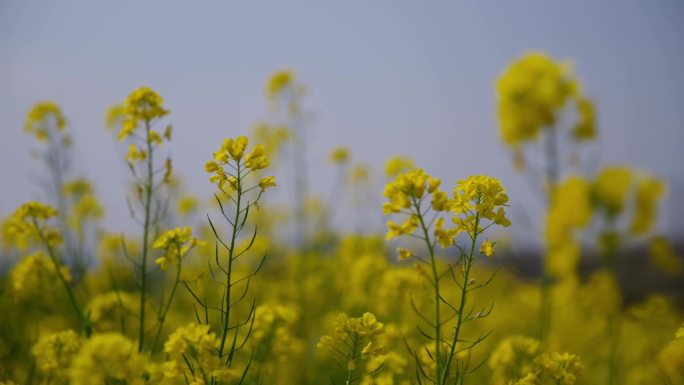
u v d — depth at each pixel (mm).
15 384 1226
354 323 1079
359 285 1682
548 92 1401
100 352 987
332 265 2418
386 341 1280
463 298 1018
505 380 1194
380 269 1672
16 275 1336
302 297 2088
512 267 1642
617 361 1517
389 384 1202
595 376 1543
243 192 1047
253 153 1049
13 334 1454
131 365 996
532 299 1881
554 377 1123
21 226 1228
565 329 1701
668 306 1664
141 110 1213
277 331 1305
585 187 1438
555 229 1429
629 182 1440
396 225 1002
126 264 1824
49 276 1347
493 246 1028
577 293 1494
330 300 2215
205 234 2012
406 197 1000
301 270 2242
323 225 2680
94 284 1718
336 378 1454
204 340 1011
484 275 2297
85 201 1806
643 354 1546
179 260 1124
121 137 1212
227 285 1035
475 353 1503
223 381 1025
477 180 1035
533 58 1443
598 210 1440
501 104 1437
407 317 1569
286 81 2244
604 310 1504
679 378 1221
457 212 1030
